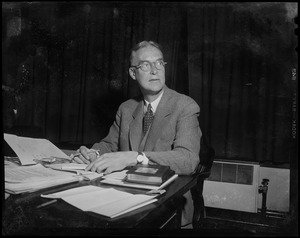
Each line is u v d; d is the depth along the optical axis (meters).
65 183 1.02
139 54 1.71
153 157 1.27
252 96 2.46
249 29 2.33
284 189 2.35
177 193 0.94
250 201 2.41
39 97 2.60
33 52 2.41
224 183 2.47
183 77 2.54
